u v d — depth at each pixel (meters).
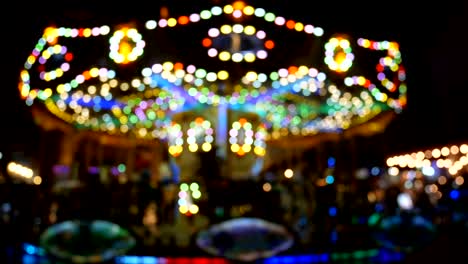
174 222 5.44
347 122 8.39
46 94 6.62
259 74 5.81
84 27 6.14
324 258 5.04
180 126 6.59
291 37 5.89
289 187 5.66
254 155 6.58
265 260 4.81
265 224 4.32
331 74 6.20
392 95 6.95
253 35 5.76
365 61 6.50
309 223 5.41
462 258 5.72
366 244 5.25
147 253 4.77
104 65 6.09
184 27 5.77
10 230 5.34
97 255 4.24
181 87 6.41
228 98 6.27
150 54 5.88
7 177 5.95
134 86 6.69
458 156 13.48
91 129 8.65
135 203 5.39
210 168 6.19
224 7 5.75
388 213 5.50
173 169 6.59
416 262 5.50
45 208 5.45
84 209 5.18
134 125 9.10
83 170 5.95
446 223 6.11
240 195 5.28
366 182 6.43
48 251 4.34
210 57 5.75
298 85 6.74
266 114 8.09
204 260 4.73
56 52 6.29
